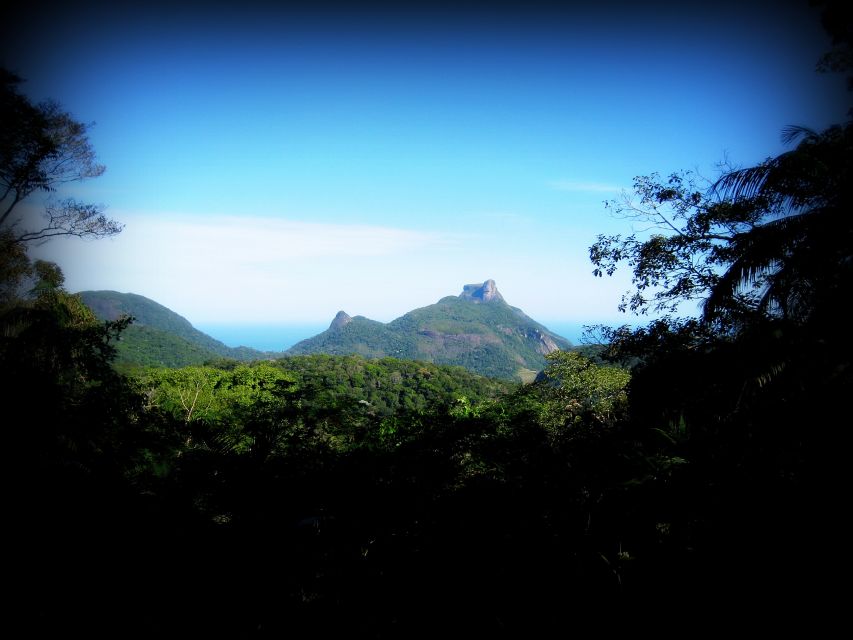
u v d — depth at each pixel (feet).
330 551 11.03
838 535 9.04
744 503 10.61
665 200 24.84
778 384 14.06
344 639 8.76
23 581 8.39
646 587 9.15
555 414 26.58
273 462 13.25
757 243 18.54
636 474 12.02
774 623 7.86
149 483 12.00
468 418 16.69
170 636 8.39
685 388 16.58
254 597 9.53
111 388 14.43
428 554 10.84
